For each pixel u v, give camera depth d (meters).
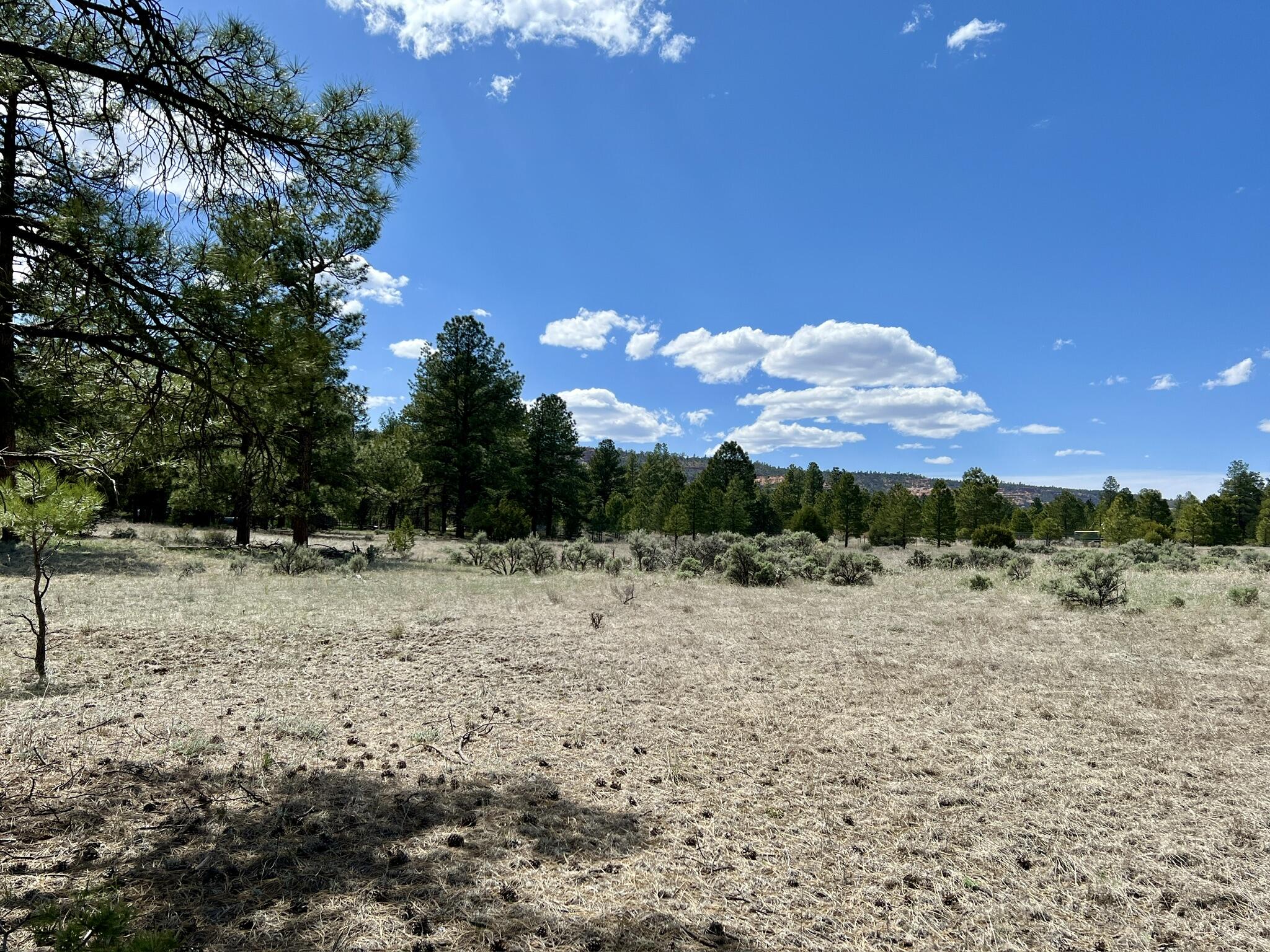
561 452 48.84
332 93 3.48
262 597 11.00
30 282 3.11
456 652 7.78
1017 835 3.59
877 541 54.94
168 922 2.52
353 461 23.41
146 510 35.12
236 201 3.57
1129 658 7.92
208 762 4.24
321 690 6.07
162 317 3.09
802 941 2.63
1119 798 4.09
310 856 3.12
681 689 6.47
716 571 19.39
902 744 5.00
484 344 39.31
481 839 3.38
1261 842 3.53
